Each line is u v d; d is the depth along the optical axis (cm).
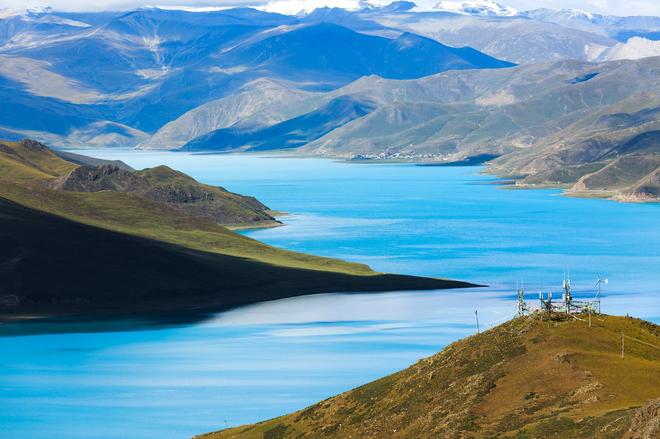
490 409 10331
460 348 12325
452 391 11206
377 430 11306
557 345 10988
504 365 11050
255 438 13288
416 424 10844
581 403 9700
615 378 10050
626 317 11950
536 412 9831
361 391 12988
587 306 12356
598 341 11050
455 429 10062
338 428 12119
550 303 12219
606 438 8594
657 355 10894
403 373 12850
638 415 8525
